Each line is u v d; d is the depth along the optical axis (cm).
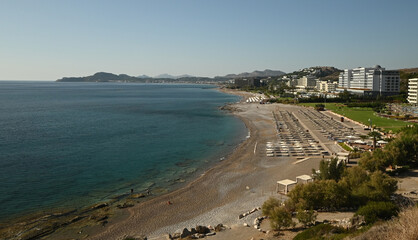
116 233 4056
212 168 6912
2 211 4706
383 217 3102
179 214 4581
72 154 8131
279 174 6262
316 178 5200
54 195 5375
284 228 3622
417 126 8000
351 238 2480
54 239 3928
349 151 7806
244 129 12150
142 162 7456
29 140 9781
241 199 5056
